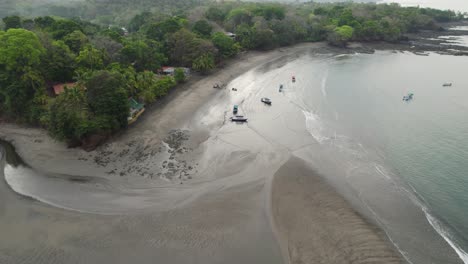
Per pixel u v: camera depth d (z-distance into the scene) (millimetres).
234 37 129250
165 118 67438
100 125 55219
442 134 62375
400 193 44969
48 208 41469
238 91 85438
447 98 81000
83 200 43031
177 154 54438
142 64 88312
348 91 86250
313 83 92500
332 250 34719
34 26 96375
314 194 43875
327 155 54406
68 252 34875
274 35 130875
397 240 36250
